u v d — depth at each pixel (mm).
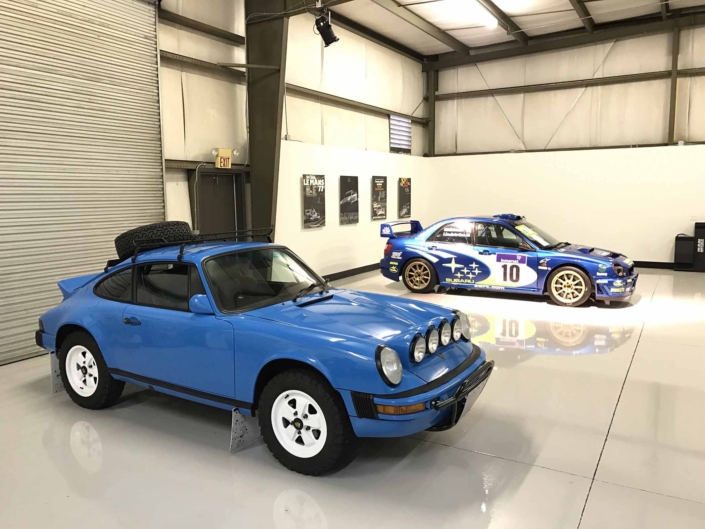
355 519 2473
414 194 12352
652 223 10422
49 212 5438
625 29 10516
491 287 7645
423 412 2605
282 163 8375
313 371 2785
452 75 12883
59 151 5504
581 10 9797
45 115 5344
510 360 4867
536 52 11625
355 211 10227
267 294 3416
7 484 2846
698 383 4191
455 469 2932
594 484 2752
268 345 2855
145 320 3373
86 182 5805
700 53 10164
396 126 12062
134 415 3781
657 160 10242
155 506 2613
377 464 3004
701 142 10344
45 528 2453
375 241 10977
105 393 3746
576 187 11055
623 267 6879
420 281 8273
